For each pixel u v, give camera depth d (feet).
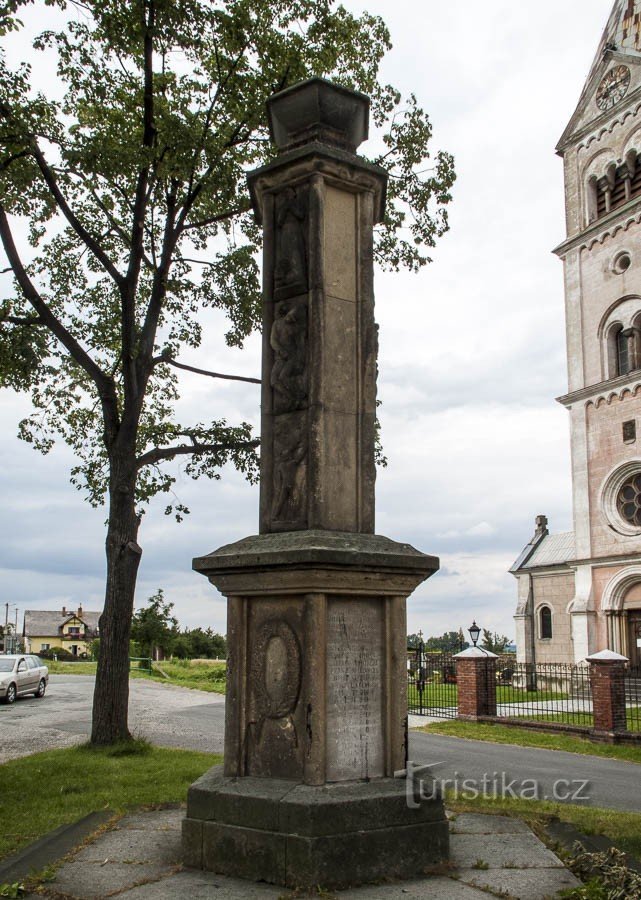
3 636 323.78
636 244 110.01
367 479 22.88
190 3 44.21
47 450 62.54
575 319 117.70
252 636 21.33
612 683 58.18
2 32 41.34
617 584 104.88
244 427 58.18
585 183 119.75
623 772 44.50
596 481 110.32
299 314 23.16
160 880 18.75
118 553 47.62
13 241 47.62
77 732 58.08
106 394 49.57
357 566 20.17
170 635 179.11
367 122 25.57
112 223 53.06
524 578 140.15
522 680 113.91
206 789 20.13
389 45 55.06
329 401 22.67
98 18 43.75
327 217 23.59
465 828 24.26
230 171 47.67
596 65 119.96
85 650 369.09
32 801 30.45
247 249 57.88
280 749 20.39
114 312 60.03
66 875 19.26
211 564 21.49
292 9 49.88
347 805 18.67
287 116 24.64
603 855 20.29
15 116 42.50
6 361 49.88
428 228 57.67
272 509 22.75
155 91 48.65
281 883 18.20
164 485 58.75
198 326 60.39
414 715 75.41
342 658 20.42
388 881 18.57
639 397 106.32
